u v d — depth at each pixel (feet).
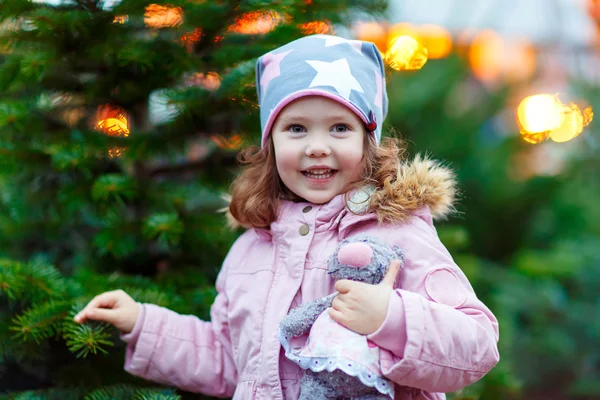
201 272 6.82
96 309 5.28
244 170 5.82
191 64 5.99
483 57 16.92
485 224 15.60
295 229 5.16
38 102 6.68
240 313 5.28
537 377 12.82
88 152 6.16
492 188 15.43
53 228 7.22
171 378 5.48
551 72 17.37
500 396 7.20
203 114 6.19
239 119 6.46
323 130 5.03
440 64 15.87
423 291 4.70
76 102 6.57
